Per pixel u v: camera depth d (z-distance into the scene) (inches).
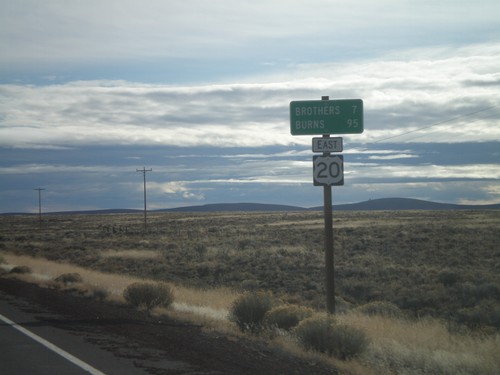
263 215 5910.4
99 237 3467.0
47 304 836.6
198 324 668.7
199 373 421.1
